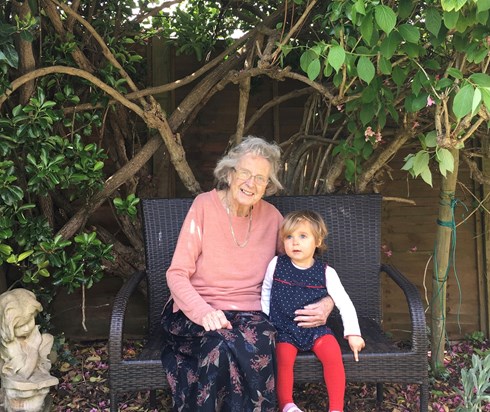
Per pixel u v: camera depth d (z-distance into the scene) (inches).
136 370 84.7
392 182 136.2
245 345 80.2
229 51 118.2
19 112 98.3
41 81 109.2
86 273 118.0
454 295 138.6
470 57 84.7
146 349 90.7
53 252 105.5
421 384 87.0
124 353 127.2
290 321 89.3
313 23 114.9
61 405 105.7
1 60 93.9
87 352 127.7
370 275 108.3
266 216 97.0
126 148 131.3
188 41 132.3
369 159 119.7
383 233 137.7
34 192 106.0
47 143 101.1
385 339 94.9
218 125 136.0
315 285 91.9
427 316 137.0
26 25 93.1
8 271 120.7
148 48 134.6
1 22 93.0
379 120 102.4
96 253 109.5
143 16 123.1
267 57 105.0
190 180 120.5
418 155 91.7
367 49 87.8
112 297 135.1
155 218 106.6
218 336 80.7
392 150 112.7
